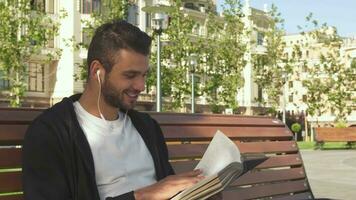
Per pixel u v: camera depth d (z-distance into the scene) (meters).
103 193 2.69
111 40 2.64
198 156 4.17
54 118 2.59
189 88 32.59
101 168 2.69
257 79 44.53
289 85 54.72
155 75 30.86
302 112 68.62
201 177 2.64
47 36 29.98
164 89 31.70
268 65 43.88
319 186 10.78
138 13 50.09
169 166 3.14
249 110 66.62
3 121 2.97
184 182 2.58
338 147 29.45
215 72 35.78
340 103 44.22
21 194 2.92
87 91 2.77
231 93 36.41
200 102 55.00
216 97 37.66
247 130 4.77
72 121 2.63
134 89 2.68
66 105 2.68
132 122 2.97
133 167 2.82
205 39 35.91
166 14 16.67
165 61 32.59
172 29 31.59
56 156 2.53
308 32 44.00
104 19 30.00
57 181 2.50
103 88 2.69
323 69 45.91
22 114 3.09
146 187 2.57
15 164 2.93
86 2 49.03
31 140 2.52
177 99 33.34
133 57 2.63
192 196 2.46
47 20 28.88
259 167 4.61
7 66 25.95
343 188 10.44
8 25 25.61
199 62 34.31
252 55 43.53
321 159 19.30
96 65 2.69
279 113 66.31
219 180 2.49
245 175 4.42
